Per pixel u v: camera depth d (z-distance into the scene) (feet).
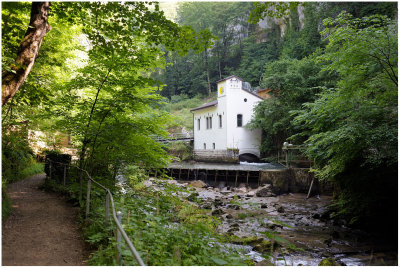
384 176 36.96
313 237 32.96
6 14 23.57
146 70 27.27
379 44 27.12
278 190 66.59
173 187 30.50
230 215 40.34
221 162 107.34
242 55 219.41
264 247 26.40
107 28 23.73
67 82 26.63
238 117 113.50
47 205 25.54
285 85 85.92
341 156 33.17
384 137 27.86
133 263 11.69
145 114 30.32
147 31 23.65
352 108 30.45
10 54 22.67
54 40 31.55
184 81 233.35
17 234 17.33
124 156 28.76
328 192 61.57
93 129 27.43
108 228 15.19
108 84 26.68
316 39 133.08
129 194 27.04
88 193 20.40
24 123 38.86
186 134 142.51
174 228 18.20
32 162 52.39
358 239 32.12
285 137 100.99
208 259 14.05
